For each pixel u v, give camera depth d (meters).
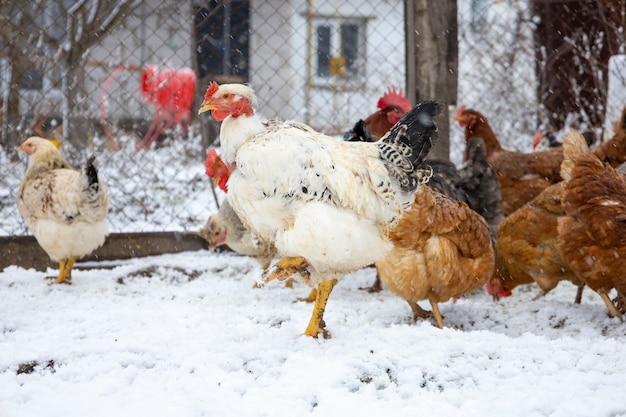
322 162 3.85
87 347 4.02
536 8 11.45
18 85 8.97
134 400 3.27
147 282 6.32
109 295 5.71
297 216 3.88
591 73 10.62
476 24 12.41
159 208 8.37
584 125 10.87
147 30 11.96
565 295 6.30
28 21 9.12
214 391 3.40
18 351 3.95
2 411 3.13
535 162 7.59
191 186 9.09
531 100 11.66
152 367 3.79
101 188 5.88
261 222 4.04
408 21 7.32
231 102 4.00
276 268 4.02
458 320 5.23
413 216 4.56
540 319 5.25
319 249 3.87
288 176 3.82
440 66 7.23
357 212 3.94
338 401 3.29
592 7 11.03
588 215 4.86
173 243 7.26
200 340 4.16
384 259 4.77
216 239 6.33
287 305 5.43
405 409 3.21
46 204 5.82
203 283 6.32
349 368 3.64
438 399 3.35
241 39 13.09
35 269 6.75
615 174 5.02
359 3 14.56
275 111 13.79
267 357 3.85
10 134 8.93
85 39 9.38
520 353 3.94
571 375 3.58
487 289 6.21
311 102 13.17
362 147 4.07
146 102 10.41
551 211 5.58
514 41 11.28
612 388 3.41
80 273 6.55
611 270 4.83
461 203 4.85
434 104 4.14
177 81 9.84
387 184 4.02
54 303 5.35
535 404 3.22
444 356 3.87
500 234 5.93
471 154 6.37
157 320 4.71
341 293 6.13
